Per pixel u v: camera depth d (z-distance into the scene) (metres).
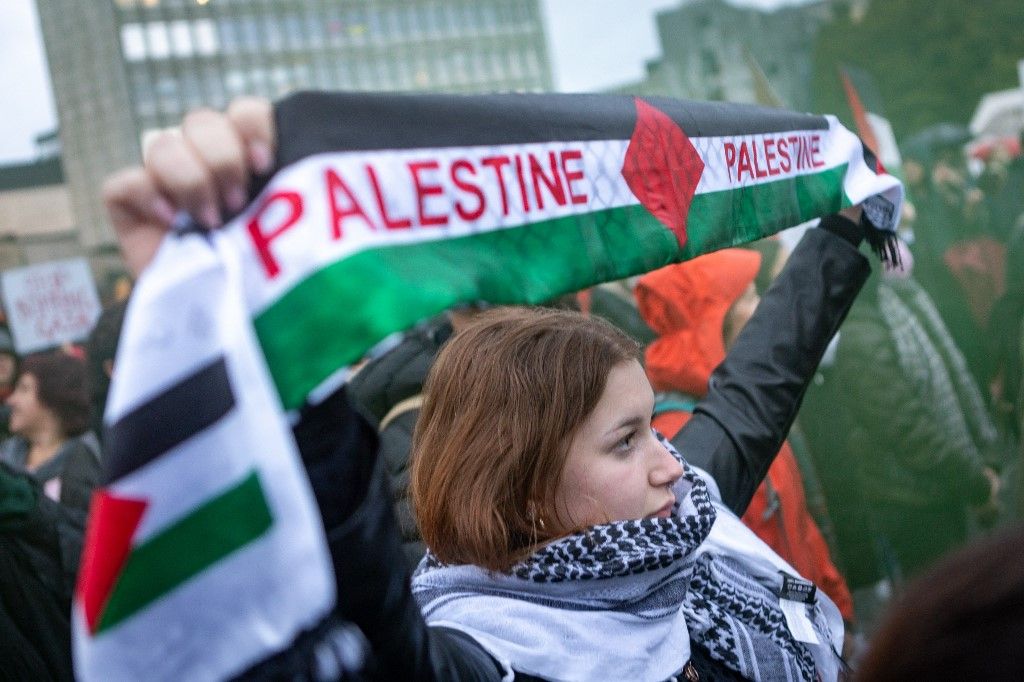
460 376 1.06
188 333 0.59
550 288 0.81
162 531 0.58
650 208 0.95
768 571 1.30
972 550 0.46
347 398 0.67
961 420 3.15
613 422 1.02
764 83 2.82
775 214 1.21
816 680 1.28
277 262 0.63
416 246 0.71
